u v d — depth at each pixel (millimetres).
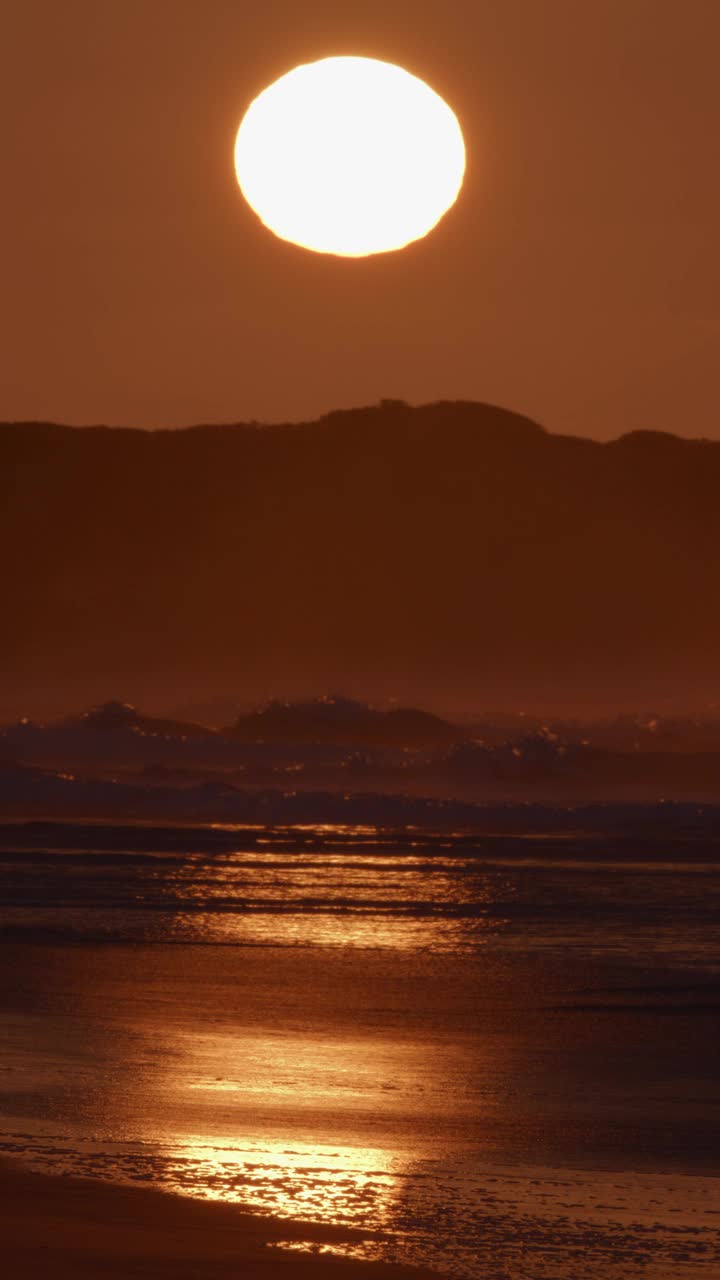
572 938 84938
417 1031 59125
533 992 67938
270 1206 34844
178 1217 33406
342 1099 47281
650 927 89875
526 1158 41156
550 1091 49594
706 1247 33188
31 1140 40125
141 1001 64125
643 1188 38250
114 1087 47625
